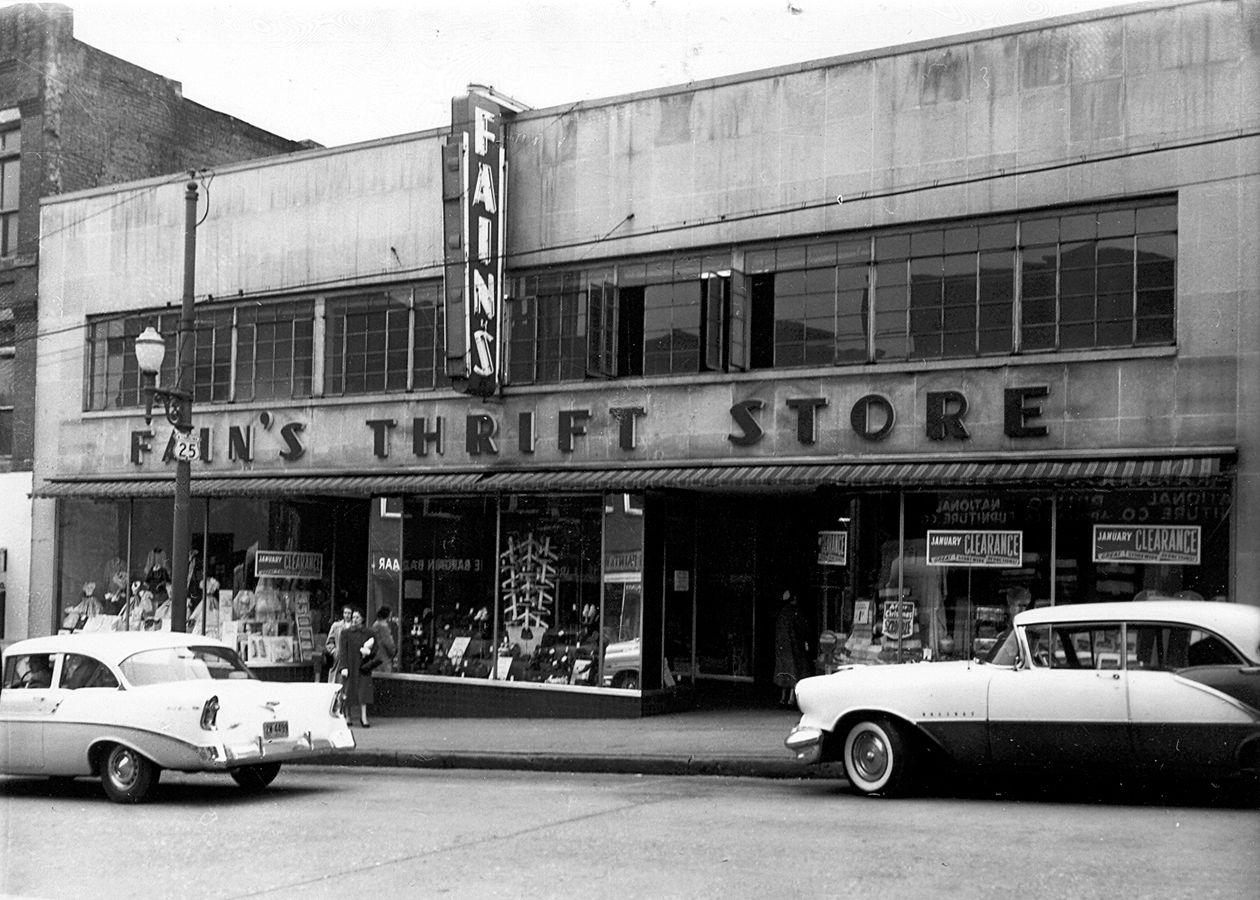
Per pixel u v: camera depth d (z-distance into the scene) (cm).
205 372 2327
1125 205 1566
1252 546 1388
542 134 1970
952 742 1134
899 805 1120
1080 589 1562
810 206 1752
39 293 2511
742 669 1991
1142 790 1184
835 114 1750
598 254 1919
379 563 2117
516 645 1984
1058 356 1580
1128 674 1074
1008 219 1634
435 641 2059
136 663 1291
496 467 1986
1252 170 1489
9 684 1314
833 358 1742
